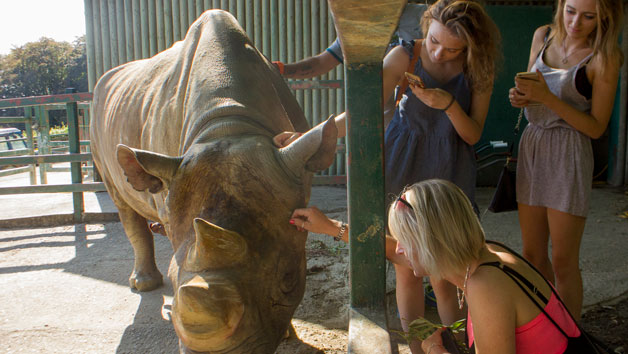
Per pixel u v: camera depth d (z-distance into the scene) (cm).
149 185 253
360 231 188
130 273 489
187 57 331
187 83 313
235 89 284
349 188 186
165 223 281
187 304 173
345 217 674
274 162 237
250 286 199
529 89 285
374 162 183
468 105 296
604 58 281
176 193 229
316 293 420
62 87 4862
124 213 449
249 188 223
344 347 334
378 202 185
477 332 192
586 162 296
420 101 296
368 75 178
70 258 539
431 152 301
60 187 676
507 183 326
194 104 286
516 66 862
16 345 345
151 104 358
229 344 190
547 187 304
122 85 438
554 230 305
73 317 391
